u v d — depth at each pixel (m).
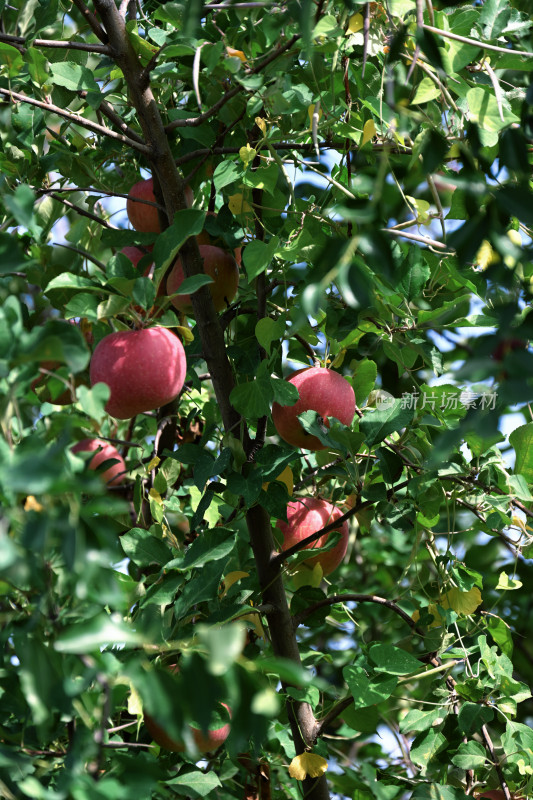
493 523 2.30
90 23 2.03
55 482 0.85
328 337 2.26
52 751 1.63
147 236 2.21
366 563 3.64
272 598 2.18
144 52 2.09
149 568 2.25
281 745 2.39
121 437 2.95
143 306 1.78
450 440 1.01
